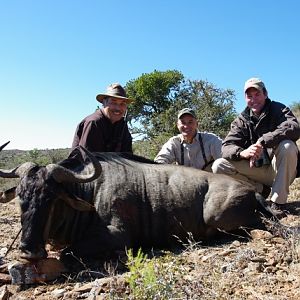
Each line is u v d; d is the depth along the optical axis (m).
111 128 2.88
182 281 1.49
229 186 2.38
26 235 1.84
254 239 2.15
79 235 2.19
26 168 2.07
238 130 2.89
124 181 2.30
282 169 2.69
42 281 1.81
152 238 2.30
